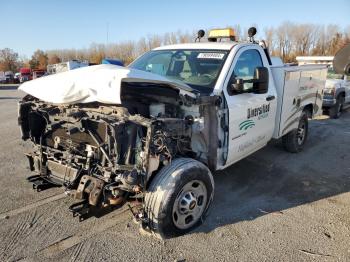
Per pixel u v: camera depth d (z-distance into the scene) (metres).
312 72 6.68
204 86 4.18
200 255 3.41
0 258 3.31
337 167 6.11
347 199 4.75
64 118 3.61
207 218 4.14
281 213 4.30
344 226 4.00
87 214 3.35
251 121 4.68
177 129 3.54
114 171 3.26
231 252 3.47
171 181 3.38
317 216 4.24
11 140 7.76
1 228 3.82
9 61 64.69
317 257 3.40
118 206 3.58
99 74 3.36
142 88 3.53
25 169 5.69
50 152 3.92
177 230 3.58
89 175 3.48
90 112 3.45
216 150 4.04
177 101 3.71
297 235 3.79
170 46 5.34
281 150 7.04
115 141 3.17
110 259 3.33
